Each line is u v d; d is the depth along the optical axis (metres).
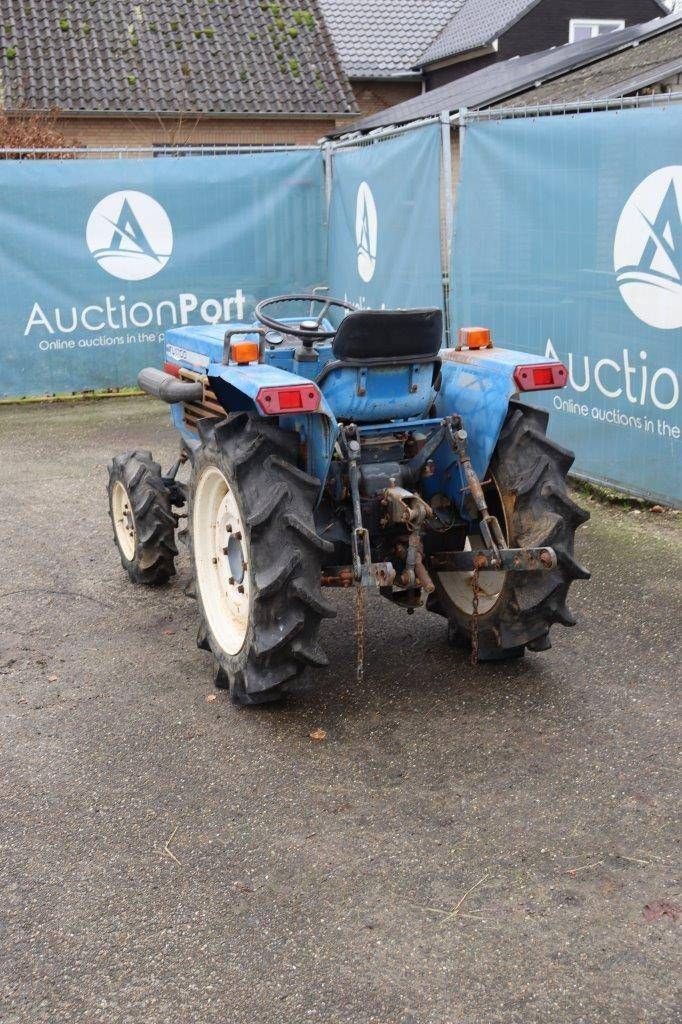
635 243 5.93
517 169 6.86
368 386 3.94
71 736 3.84
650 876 2.93
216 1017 2.46
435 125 7.81
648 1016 2.42
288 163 10.56
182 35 19.73
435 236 8.05
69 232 10.01
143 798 3.41
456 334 7.86
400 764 3.57
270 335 4.29
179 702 4.10
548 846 3.08
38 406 10.39
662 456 6.01
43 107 17.72
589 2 24.52
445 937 2.71
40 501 7.12
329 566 4.02
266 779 3.51
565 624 4.07
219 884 2.96
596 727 3.79
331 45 20.33
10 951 2.70
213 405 4.88
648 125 5.71
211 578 4.25
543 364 3.97
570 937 2.69
